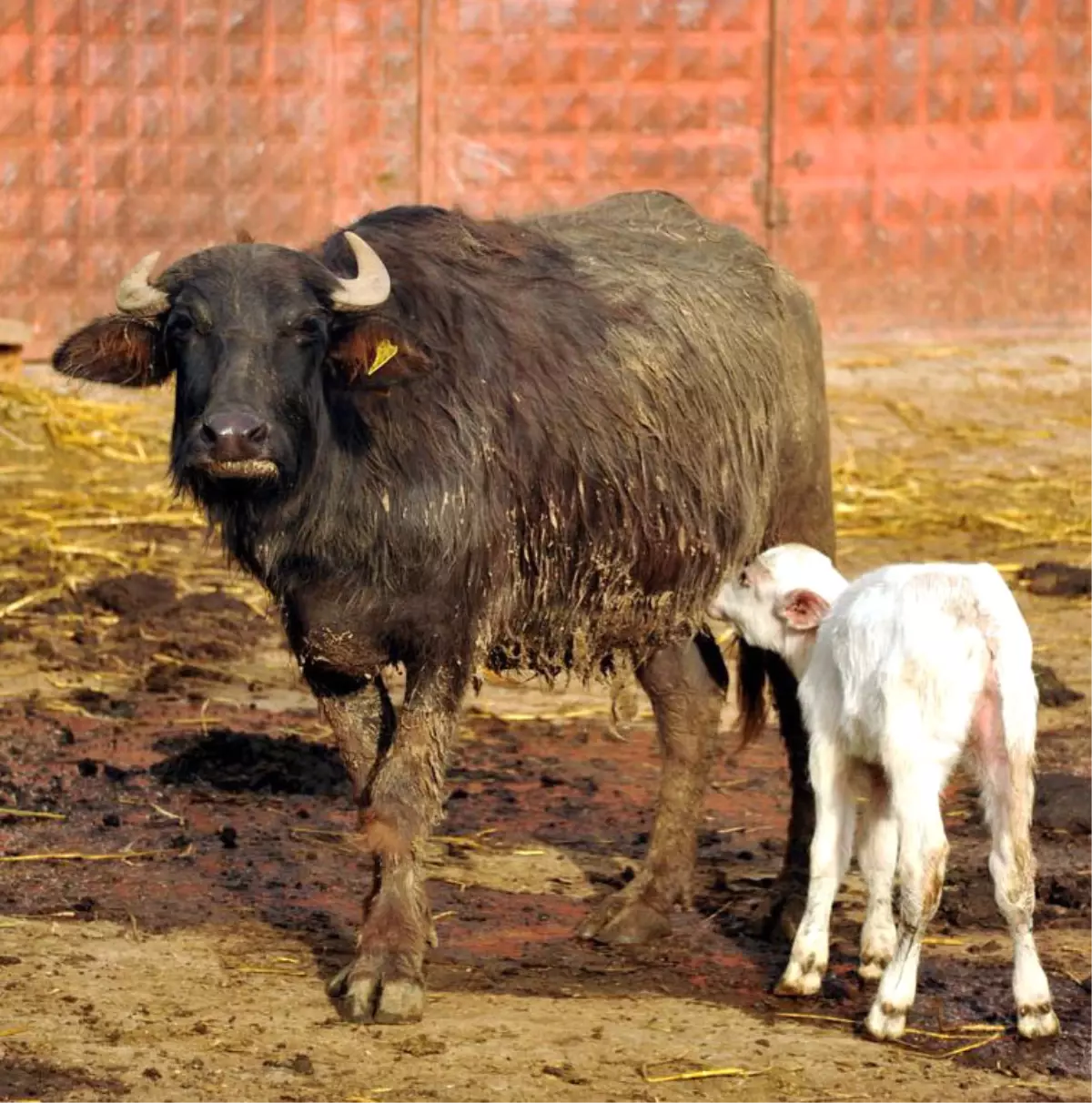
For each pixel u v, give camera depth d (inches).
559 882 435.8
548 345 398.0
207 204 1082.1
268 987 367.2
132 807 481.4
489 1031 346.9
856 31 1095.6
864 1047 344.2
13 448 891.4
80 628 658.8
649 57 1092.5
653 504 408.8
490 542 376.5
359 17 1082.1
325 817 478.9
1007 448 950.4
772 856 458.3
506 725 569.9
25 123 1063.0
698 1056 338.0
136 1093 318.7
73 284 1073.5
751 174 1100.5
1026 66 1103.6
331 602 371.2
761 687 437.4
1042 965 381.4
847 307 1107.9
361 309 358.9
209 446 340.8
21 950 382.9
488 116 1093.8
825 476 461.4
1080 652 644.7
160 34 1069.8
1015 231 1110.4
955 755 343.6
